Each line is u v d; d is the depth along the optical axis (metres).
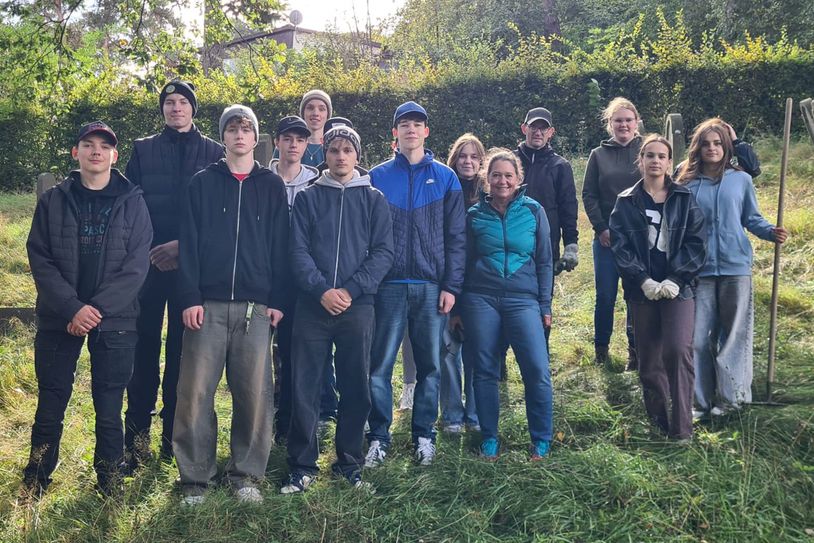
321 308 3.99
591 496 3.68
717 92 12.49
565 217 5.33
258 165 4.07
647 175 4.34
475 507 3.71
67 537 3.52
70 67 10.66
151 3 10.41
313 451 4.01
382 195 4.16
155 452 4.45
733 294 4.50
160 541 3.46
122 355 3.88
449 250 4.30
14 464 4.28
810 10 16.14
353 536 3.54
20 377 5.64
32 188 14.95
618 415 4.55
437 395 4.34
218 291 3.86
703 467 3.83
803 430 4.11
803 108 4.96
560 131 13.15
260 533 3.51
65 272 3.84
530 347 4.22
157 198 4.39
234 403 3.96
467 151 4.81
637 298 4.37
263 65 11.05
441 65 13.80
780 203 4.72
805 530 3.44
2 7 10.16
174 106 4.39
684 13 18.75
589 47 21.61
